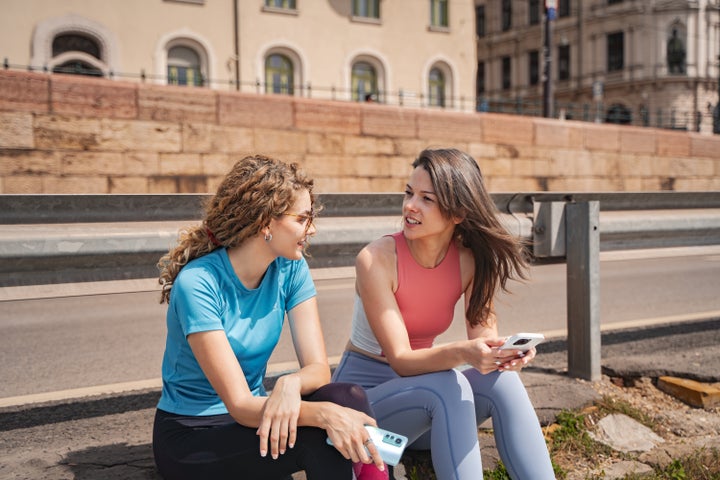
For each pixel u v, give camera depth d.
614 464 2.55
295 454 1.79
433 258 2.26
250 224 1.84
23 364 4.07
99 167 9.20
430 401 1.99
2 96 8.55
